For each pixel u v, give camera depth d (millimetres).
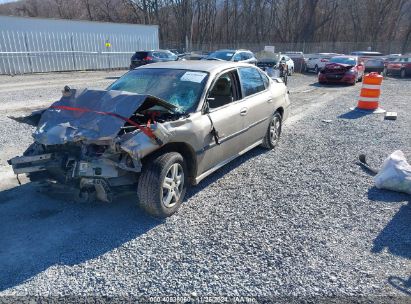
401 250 3500
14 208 4242
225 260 3275
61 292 2850
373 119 9883
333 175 5508
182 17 55875
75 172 3697
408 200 4633
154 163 3838
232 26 57562
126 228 3828
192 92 4648
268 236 3695
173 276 3053
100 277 3033
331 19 54281
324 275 3094
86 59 27000
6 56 22281
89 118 3855
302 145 7191
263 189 4926
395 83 22047
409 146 7176
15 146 6711
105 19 56625
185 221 3992
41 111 4391
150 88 4844
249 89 5742
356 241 3645
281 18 55125
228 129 4934
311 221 4035
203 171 4617
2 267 3150
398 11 51906
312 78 24391
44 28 23984
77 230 3779
